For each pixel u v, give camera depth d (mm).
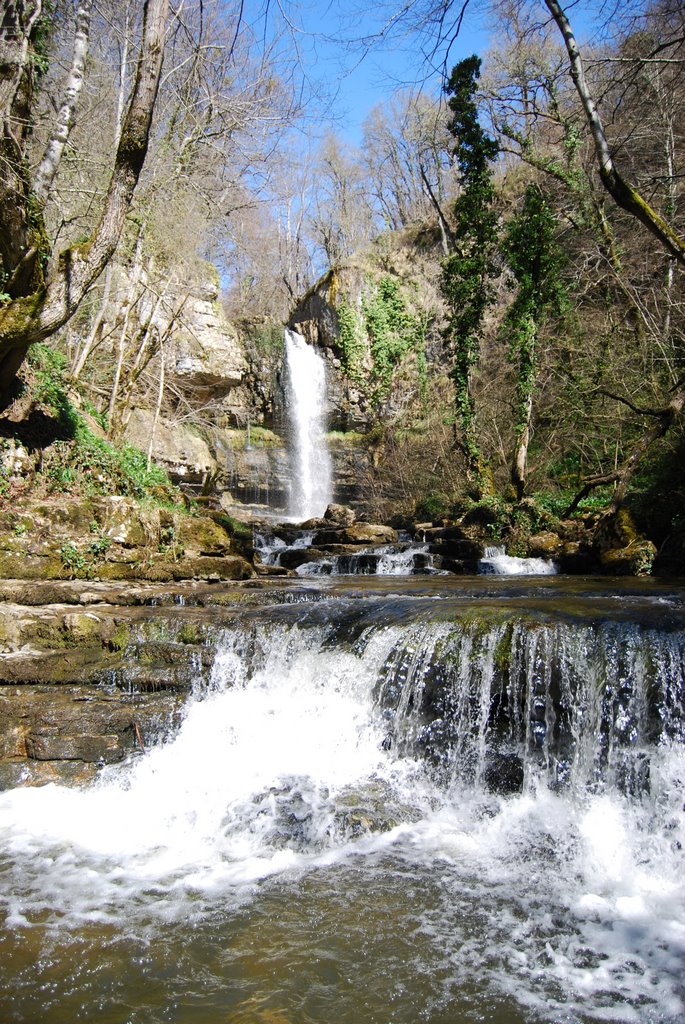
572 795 5922
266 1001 3791
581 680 6219
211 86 16781
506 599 8297
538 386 20500
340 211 45438
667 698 5891
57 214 15117
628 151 18984
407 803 6062
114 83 15820
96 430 13547
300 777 6391
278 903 4742
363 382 28203
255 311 35750
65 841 5641
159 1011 3713
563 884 4988
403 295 28516
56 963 4105
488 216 20375
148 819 6016
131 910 4664
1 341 9664
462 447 21156
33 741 6605
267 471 28078
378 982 3949
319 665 7227
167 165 15961
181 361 23828
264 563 15242
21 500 9914
